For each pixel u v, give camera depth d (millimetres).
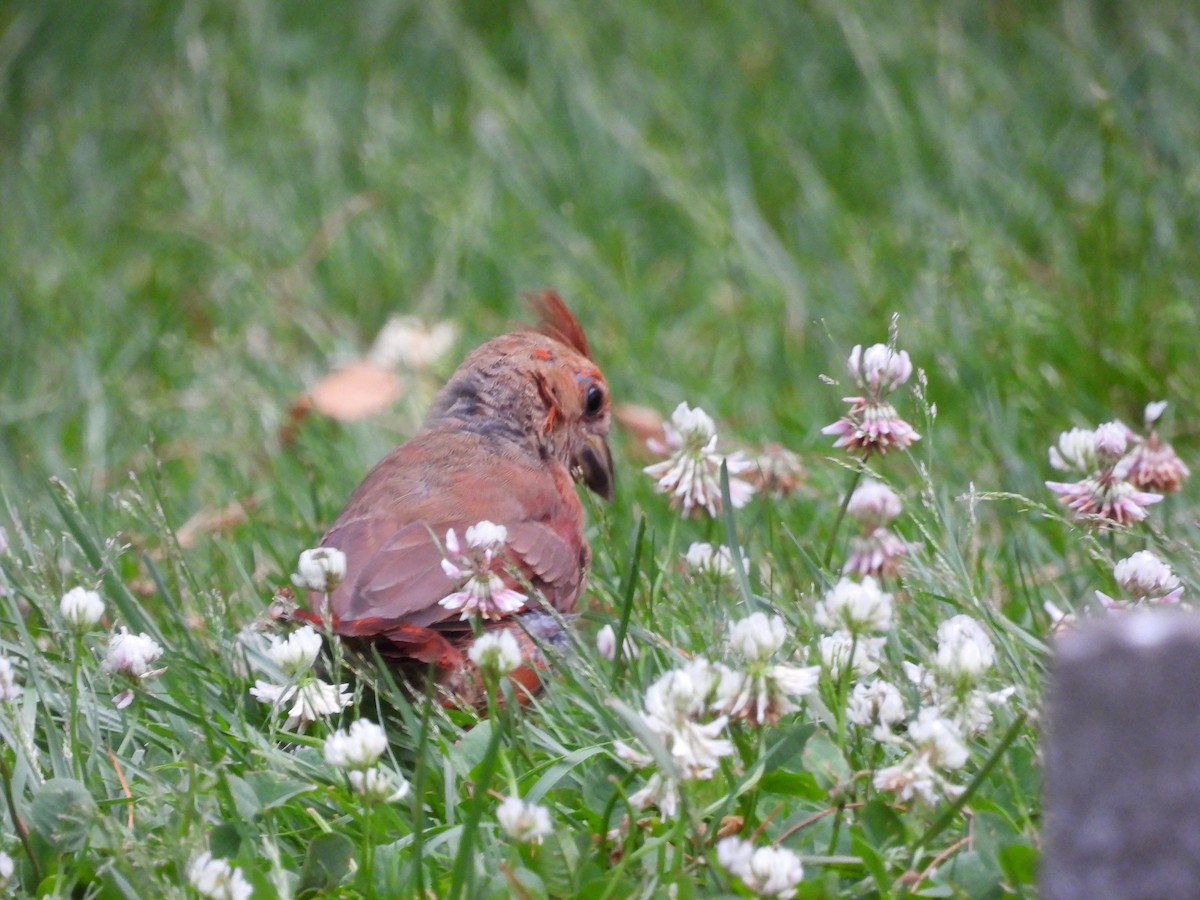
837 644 5941
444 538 7586
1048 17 16438
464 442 8516
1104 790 4301
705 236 13836
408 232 14625
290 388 12477
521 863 5344
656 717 5168
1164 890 4246
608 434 9461
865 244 13289
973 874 5215
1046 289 12070
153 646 6660
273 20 17891
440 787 6250
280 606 7250
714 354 12867
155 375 13094
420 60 17344
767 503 8531
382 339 13023
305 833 6008
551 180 15289
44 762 6492
